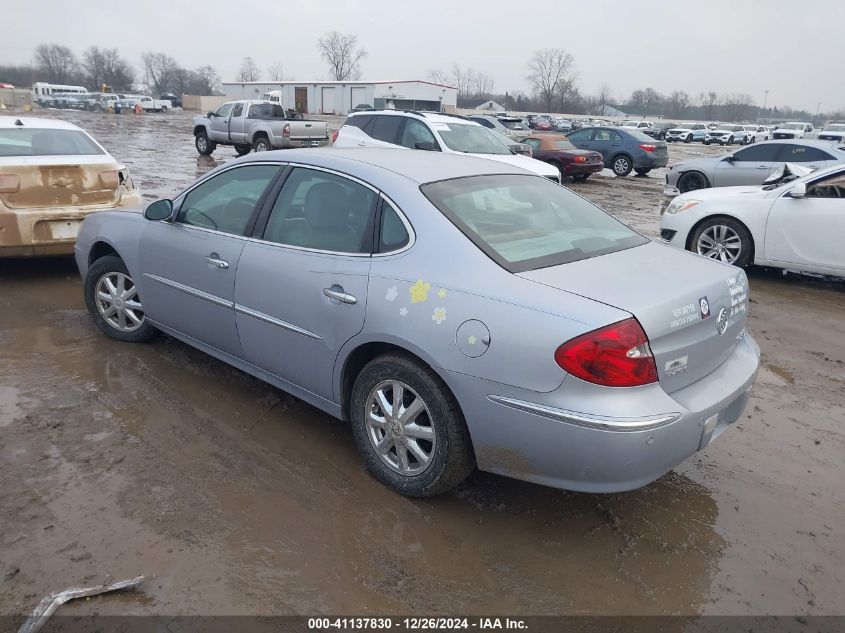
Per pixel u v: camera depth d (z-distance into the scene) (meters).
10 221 6.25
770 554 3.07
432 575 2.84
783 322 6.54
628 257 3.38
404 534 3.09
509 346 2.82
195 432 3.89
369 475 3.54
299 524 3.12
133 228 4.81
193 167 18.23
